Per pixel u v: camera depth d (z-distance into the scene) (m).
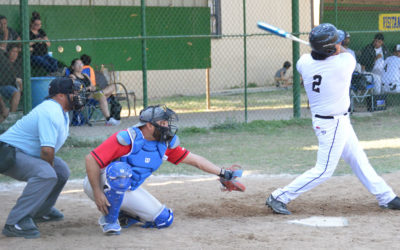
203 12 26.52
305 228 8.72
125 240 8.19
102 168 8.22
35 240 8.21
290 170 13.70
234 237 8.25
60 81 8.45
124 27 25.19
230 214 9.85
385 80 24.89
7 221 8.36
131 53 25.31
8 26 20.73
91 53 24.45
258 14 40.03
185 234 8.48
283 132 19.86
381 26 26.84
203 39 26.62
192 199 11.06
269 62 41.31
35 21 21.03
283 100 31.05
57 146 8.66
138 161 8.30
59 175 9.09
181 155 8.89
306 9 41.84
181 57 26.31
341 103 9.10
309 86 9.22
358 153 9.75
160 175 13.51
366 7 26.27
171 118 8.24
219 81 38.59
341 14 25.73
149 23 25.58
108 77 25.05
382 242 7.85
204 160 9.08
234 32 39.09
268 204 9.75
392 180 12.30
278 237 8.21
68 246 7.92
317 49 8.82
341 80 8.91
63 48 23.80
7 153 8.13
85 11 24.14
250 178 12.91
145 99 19.89
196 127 20.31
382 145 16.88
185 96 35.00
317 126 9.30
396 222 8.99
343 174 13.15
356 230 8.53
